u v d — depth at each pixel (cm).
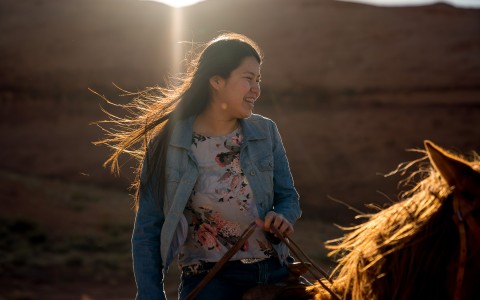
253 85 390
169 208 385
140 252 388
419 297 284
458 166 279
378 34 9119
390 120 6731
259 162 391
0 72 8900
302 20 9862
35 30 10038
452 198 287
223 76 387
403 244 289
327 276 352
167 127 394
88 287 2369
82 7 10625
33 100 8156
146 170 395
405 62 8319
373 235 304
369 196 5225
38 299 2125
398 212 299
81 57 9306
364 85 7881
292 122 6975
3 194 4112
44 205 4050
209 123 396
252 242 388
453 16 9500
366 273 300
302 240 3350
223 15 10350
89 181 5812
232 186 388
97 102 8138
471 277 273
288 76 8375
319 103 7538
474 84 7562
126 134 404
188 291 393
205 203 388
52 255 2925
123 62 9175
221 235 391
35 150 6712
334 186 5450
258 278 386
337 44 9062
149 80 8794
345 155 6050
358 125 6681
